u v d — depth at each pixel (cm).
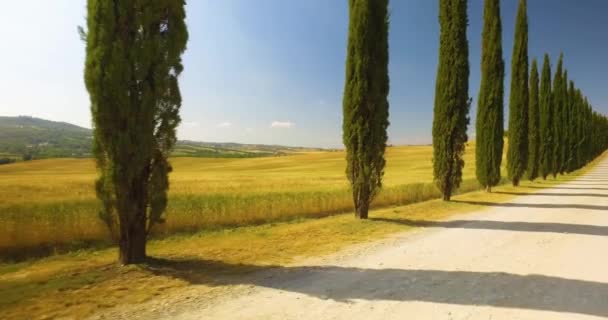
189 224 1325
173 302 536
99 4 673
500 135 2372
